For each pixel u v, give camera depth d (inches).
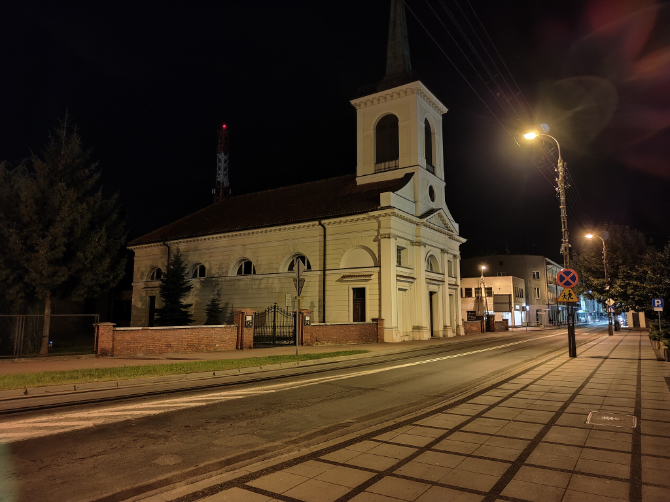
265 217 1378.0
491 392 388.2
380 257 1103.0
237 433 262.7
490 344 1042.7
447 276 1398.9
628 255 1744.6
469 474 191.9
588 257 1844.2
